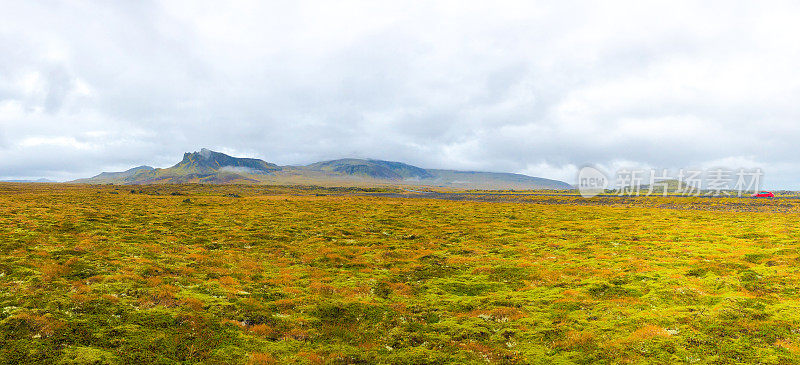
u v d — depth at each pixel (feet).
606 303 76.89
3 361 45.27
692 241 151.02
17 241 120.47
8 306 62.80
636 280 95.04
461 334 62.03
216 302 74.69
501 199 615.57
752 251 124.36
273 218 242.37
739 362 49.42
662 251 131.85
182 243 143.13
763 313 67.15
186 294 78.02
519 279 101.50
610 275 100.58
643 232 182.39
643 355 52.60
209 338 57.11
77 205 272.31
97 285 78.48
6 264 90.74
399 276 106.42
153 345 53.06
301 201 427.74
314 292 86.84
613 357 52.24
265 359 51.31
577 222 235.61
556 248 144.46
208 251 131.34
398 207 359.46
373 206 364.79
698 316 66.49
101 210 243.19
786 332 58.13
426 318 71.15
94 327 57.16
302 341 59.41
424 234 187.21
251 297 80.84
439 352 55.36
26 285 75.31
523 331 63.00
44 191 472.85
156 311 66.13
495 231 196.75
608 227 206.08
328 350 55.83
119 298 71.72
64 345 50.39
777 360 49.44
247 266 111.86
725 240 150.30
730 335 58.18
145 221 199.52
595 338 58.90
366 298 83.41
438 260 126.72
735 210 335.47
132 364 47.50
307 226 208.13
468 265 118.42
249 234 172.76
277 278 99.81
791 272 96.32
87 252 111.45
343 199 508.12
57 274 85.25
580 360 51.93
